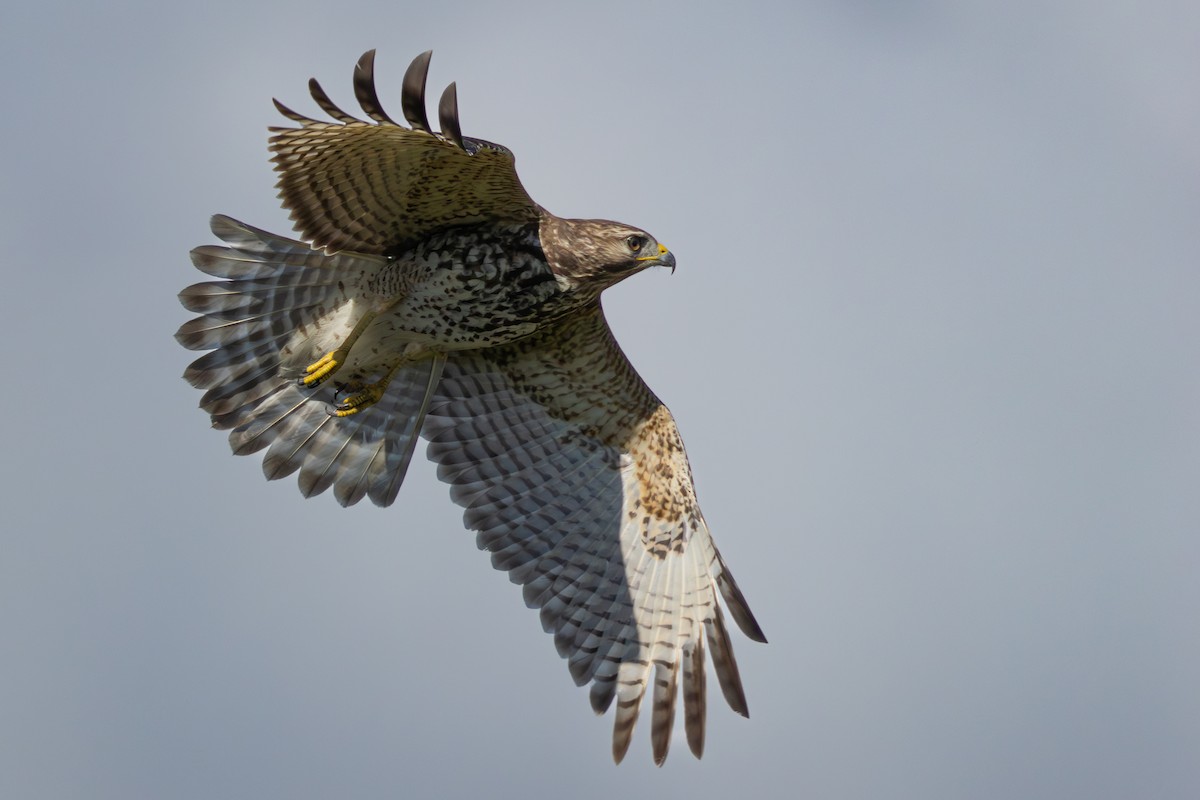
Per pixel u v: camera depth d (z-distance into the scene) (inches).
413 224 484.4
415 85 412.5
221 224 494.0
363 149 442.6
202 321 505.4
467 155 448.5
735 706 546.0
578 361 552.1
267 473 530.0
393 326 512.1
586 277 506.6
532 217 493.0
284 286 501.4
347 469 539.2
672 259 510.9
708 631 552.7
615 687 549.0
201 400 516.7
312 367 492.7
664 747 542.3
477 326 509.4
